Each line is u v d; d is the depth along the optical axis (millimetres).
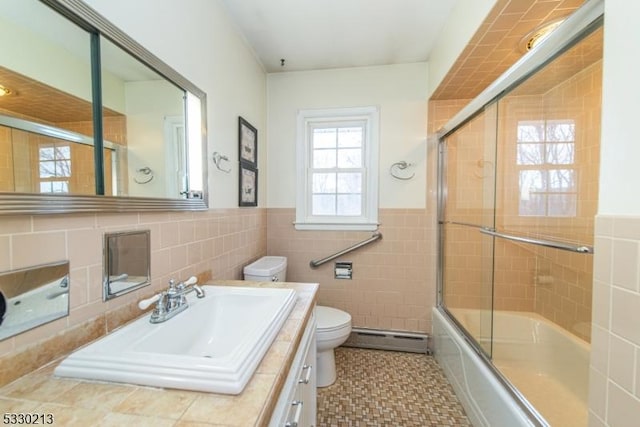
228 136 1681
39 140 660
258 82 2221
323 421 1497
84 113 777
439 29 1859
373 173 2336
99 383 595
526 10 1247
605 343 731
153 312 904
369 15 1709
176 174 1183
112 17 852
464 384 1606
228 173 1677
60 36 711
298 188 2430
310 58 2207
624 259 677
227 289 1179
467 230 2113
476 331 1830
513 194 1999
